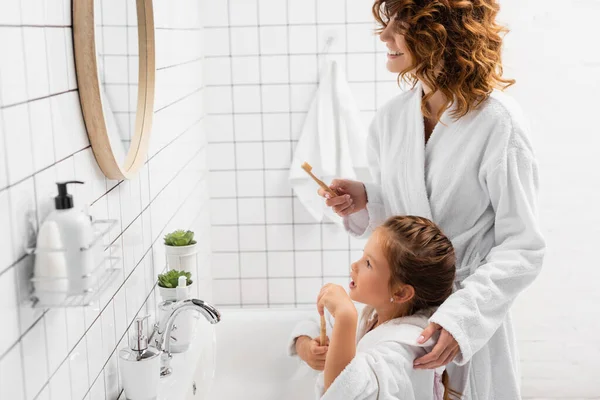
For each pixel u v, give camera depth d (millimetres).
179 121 2527
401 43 1738
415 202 1872
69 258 1129
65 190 1144
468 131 1756
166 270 2227
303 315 2721
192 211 2803
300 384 2660
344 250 3350
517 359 1855
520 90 3199
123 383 1597
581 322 3316
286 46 3213
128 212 1769
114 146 1573
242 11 3193
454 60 1720
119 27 1649
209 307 1792
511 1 3145
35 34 1168
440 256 1618
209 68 3232
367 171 3242
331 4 3180
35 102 1164
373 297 1674
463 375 1770
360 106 3242
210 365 2227
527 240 1697
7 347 1052
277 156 3289
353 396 1447
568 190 3244
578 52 3158
